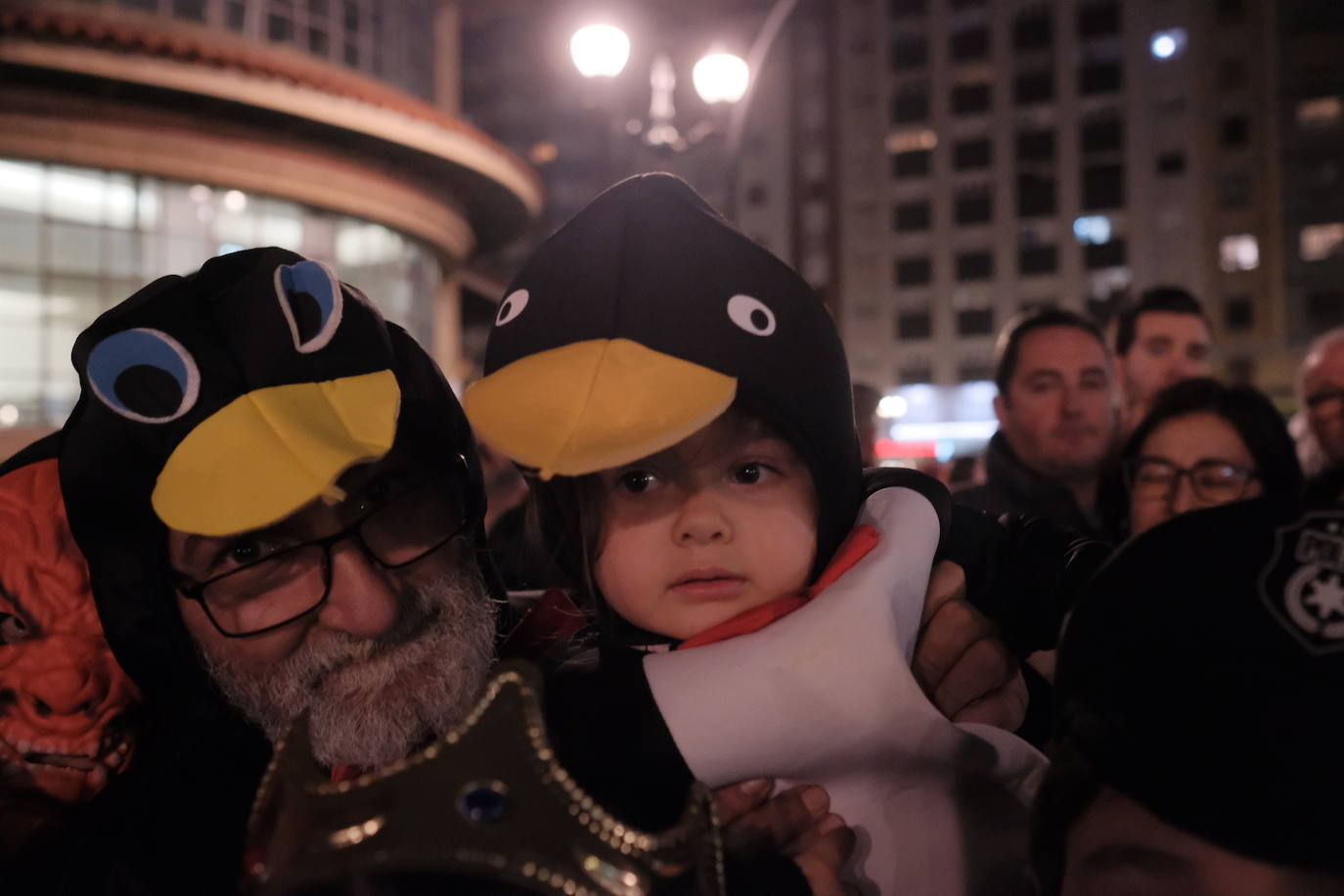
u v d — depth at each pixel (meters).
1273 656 0.48
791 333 0.82
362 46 13.02
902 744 0.76
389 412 0.85
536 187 14.93
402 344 0.99
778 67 34.91
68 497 0.85
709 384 0.74
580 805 0.55
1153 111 31.53
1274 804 0.47
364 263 12.87
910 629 0.82
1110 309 31.55
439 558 0.95
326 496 0.79
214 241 11.38
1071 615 0.58
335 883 0.53
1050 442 2.35
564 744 0.73
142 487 0.85
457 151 12.51
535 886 0.52
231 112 10.79
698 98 7.47
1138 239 31.53
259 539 0.87
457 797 0.54
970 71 33.50
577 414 0.72
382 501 0.91
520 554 1.39
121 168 10.52
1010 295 32.88
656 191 0.85
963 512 1.06
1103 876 0.54
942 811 0.80
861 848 0.77
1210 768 0.49
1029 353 2.39
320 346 0.85
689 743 0.71
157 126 10.56
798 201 34.59
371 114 11.37
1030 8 32.88
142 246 10.85
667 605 0.82
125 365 0.81
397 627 0.91
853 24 34.47
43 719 0.88
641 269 0.79
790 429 0.80
